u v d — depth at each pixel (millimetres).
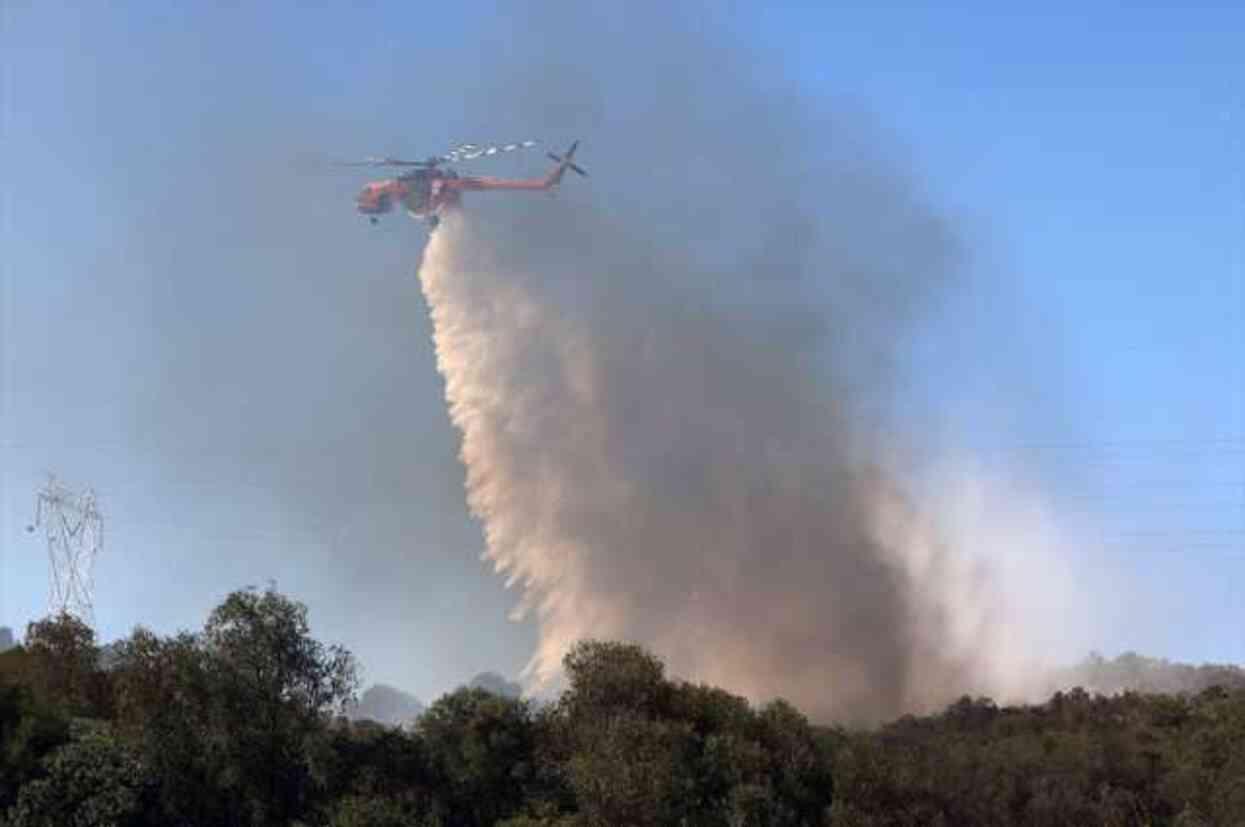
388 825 63875
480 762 69688
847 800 72500
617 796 64812
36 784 65062
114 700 72938
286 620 68812
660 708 74000
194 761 66188
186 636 71062
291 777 66875
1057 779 88812
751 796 67625
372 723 75875
